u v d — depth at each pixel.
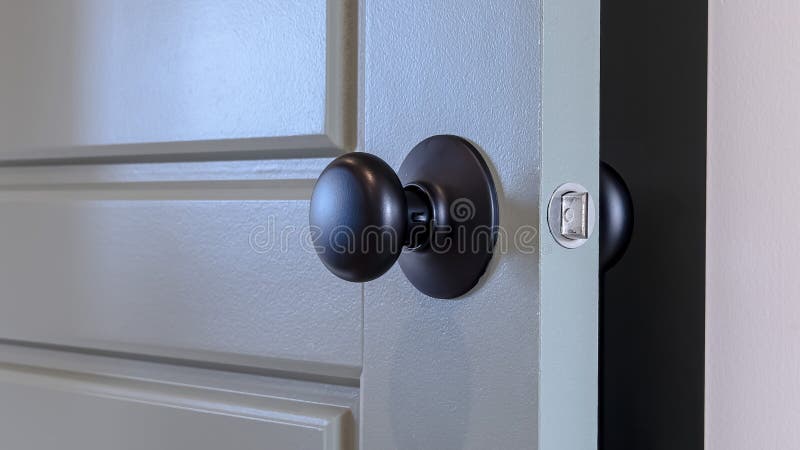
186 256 0.53
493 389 0.40
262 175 0.51
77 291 0.58
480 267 0.39
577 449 0.40
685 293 0.52
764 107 0.56
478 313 0.40
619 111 0.53
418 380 0.43
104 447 0.58
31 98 0.59
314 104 0.47
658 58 0.52
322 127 0.47
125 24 0.55
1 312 0.62
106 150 0.56
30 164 0.62
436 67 0.41
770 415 0.56
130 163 0.57
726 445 0.58
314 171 0.49
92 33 0.56
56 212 0.59
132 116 0.55
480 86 0.40
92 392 0.58
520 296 0.38
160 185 0.56
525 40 0.38
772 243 0.56
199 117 0.52
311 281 0.48
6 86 0.61
